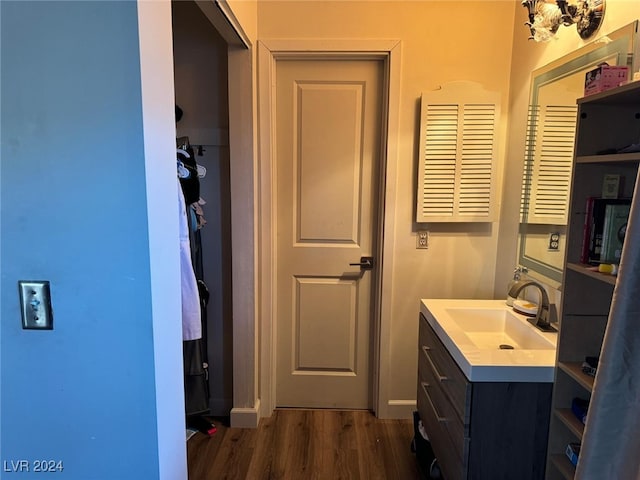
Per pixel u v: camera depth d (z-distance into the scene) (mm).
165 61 963
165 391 1009
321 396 2518
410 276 2311
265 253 2289
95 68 852
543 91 1796
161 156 953
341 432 2297
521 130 2006
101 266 914
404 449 2156
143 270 913
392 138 2168
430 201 2178
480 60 2119
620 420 945
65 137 875
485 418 1348
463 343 1481
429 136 2125
